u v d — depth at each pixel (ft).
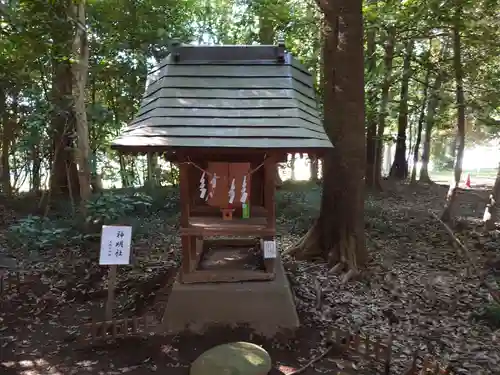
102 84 37.78
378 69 33.19
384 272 19.75
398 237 26.32
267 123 13.20
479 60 30.78
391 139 38.40
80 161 25.02
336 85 19.33
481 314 15.44
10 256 21.43
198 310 14.30
